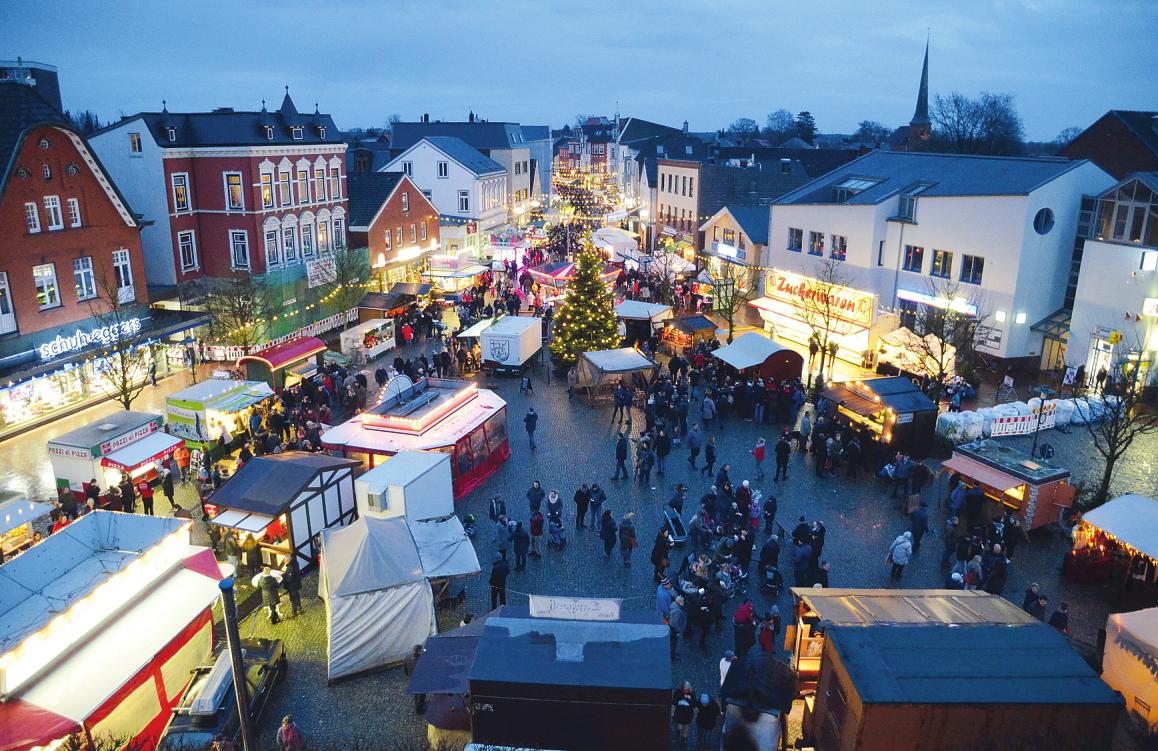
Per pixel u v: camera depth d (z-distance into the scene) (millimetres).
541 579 19828
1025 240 33781
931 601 14383
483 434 25688
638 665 12289
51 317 32031
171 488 23703
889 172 43594
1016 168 36531
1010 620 13555
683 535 21562
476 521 22891
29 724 12539
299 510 20203
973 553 19328
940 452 27500
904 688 11219
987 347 35750
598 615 13820
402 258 54375
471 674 12086
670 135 117250
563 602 13984
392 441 24156
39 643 13328
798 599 14906
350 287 44031
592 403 33062
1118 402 23172
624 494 24562
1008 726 11047
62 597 14953
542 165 109125
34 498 24406
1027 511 21516
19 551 20328
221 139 40656
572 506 23891
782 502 23984
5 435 29000
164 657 14953
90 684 13531
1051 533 21875
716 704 13922
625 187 99062
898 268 39875
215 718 13984
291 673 16438
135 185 39938
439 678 13305
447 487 22062
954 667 11734
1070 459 26641
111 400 32938
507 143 87000
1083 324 33094
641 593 19234
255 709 14664
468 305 45688
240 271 40938
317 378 32312
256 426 27859
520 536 19953
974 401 32594
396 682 16172
